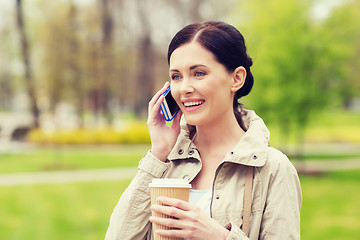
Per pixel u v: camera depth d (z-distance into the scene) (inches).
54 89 1446.9
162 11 2082.9
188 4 2025.1
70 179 835.4
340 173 910.4
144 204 104.3
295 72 870.4
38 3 1470.2
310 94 870.4
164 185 87.5
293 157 1126.4
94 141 1503.4
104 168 983.6
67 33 1446.9
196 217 85.8
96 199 647.8
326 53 853.2
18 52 1657.2
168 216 86.7
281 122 923.4
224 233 87.3
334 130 1879.9
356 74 939.3
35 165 1024.9
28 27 1626.5
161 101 108.5
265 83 882.1
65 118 1973.4
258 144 100.0
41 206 601.3
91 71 1610.5
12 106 3198.8
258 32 885.8
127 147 1475.1
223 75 100.3
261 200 97.0
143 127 1583.4
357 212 567.8
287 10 861.8
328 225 502.0
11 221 521.7
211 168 106.3
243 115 113.9
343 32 879.7
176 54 101.2
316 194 694.5
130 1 2015.3
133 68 2283.5
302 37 854.5
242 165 100.5
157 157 108.6
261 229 97.0
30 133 1567.4
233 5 1776.6
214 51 98.5
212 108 100.5
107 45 1763.0
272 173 97.4
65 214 553.9
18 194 689.0
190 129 116.9
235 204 97.3
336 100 909.8
